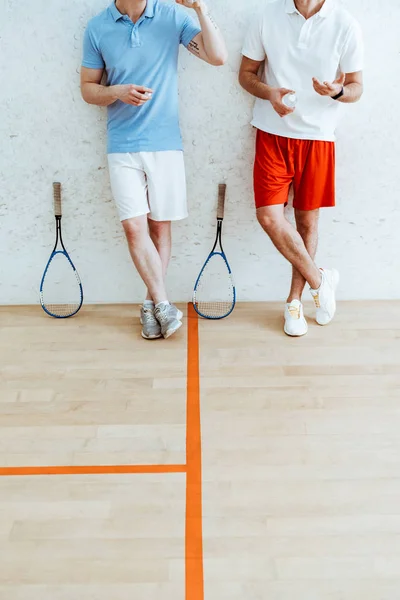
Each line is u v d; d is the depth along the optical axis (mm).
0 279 3445
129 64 2822
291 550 1979
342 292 3535
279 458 2363
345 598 1824
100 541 2010
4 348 3088
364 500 2168
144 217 3023
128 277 3455
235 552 1973
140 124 2910
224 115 3102
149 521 2084
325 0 2713
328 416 2594
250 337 3174
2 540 2014
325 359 2986
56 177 3205
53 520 2088
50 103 3053
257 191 3039
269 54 2846
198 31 2783
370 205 3314
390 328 3254
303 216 3137
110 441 2461
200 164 3205
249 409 2639
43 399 2709
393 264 3459
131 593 1844
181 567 1924
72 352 3055
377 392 2746
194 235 3359
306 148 2947
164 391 2760
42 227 3318
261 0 2891
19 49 2947
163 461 2354
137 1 2713
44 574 1901
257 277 3473
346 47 2771
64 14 2893
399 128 3146
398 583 1872
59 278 3451
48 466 2330
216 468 2314
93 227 3320
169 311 3080
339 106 2930
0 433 2504
